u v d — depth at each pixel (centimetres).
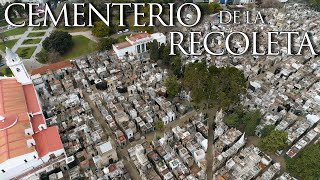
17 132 8875
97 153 9475
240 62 14075
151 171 8881
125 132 10100
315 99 11212
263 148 9225
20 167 8494
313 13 19450
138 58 14825
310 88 11975
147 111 11100
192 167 9106
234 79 10406
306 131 10138
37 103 10450
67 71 13962
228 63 14000
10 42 17938
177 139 9950
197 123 10356
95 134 9919
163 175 8531
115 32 18550
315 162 8012
